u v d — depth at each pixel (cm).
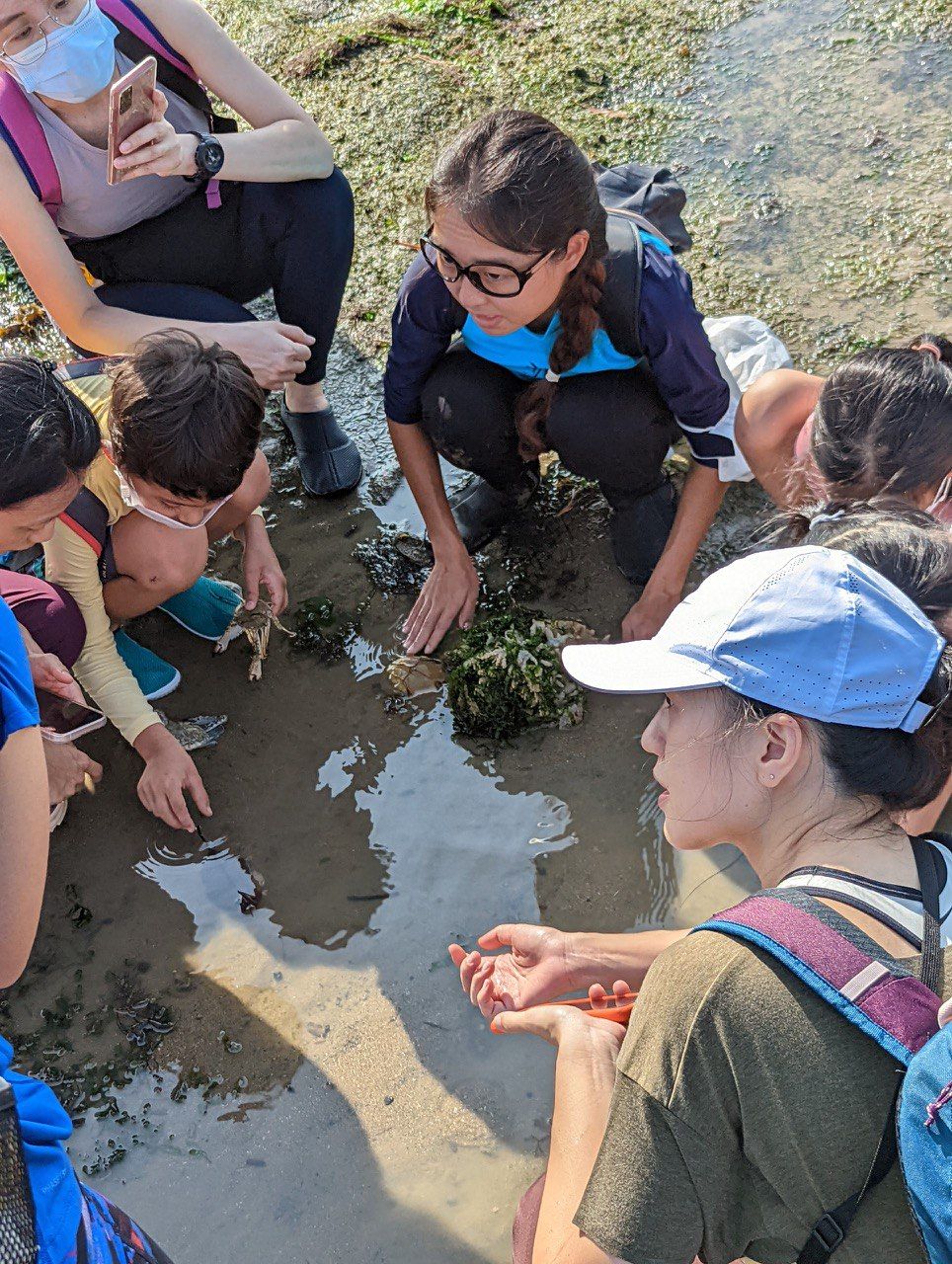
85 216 296
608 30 476
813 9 472
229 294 330
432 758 281
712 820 142
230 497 279
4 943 153
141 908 260
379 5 502
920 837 138
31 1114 142
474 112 446
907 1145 109
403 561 324
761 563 137
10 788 145
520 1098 223
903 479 214
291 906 257
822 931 120
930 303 354
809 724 131
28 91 266
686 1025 121
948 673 128
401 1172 215
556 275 236
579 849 260
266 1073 230
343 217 312
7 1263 127
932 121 414
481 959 222
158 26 288
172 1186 216
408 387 287
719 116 431
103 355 297
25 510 200
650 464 286
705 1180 122
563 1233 146
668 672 138
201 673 305
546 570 316
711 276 373
